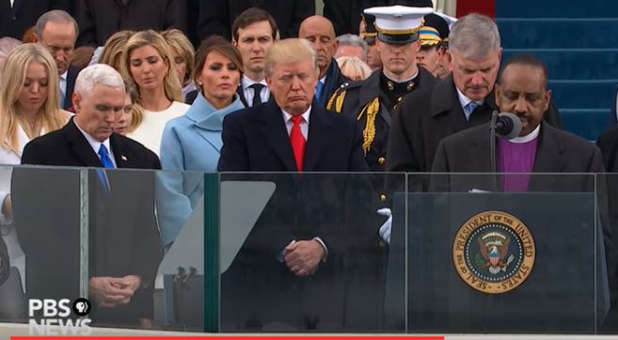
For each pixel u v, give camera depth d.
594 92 56.69
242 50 42.03
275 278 32.94
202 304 33.03
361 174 32.84
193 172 32.91
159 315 33.06
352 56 47.59
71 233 33.00
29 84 37.62
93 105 35.00
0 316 33.19
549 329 32.91
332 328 32.97
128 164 35.78
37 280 33.09
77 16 52.78
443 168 34.47
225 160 34.94
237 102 38.44
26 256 33.06
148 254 33.00
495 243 32.84
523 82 33.81
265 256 32.94
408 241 32.84
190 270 33.00
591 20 59.34
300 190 32.88
